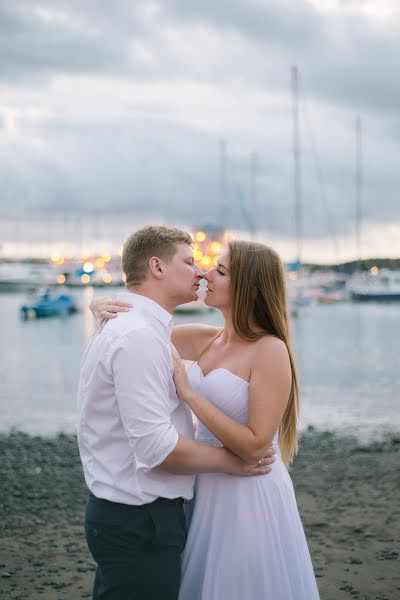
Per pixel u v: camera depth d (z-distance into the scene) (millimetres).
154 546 2586
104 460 2604
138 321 2580
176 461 2508
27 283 81062
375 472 7133
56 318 41062
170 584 2621
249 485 2855
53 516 5602
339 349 23344
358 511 5680
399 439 9031
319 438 9242
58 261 83250
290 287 46531
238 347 2957
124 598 2604
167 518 2600
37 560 4609
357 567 4465
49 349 23469
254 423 2729
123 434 2570
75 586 4180
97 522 2611
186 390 2656
